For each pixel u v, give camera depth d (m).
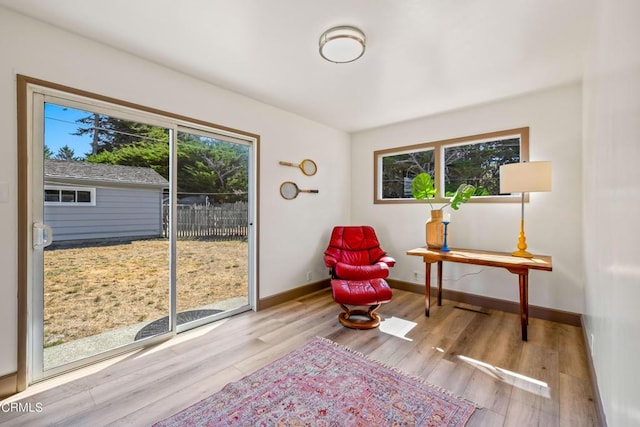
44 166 1.87
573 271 2.73
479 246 3.26
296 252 3.61
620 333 1.09
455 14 1.73
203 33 1.95
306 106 3.31
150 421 1.50
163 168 2.45
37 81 1.80
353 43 1.93
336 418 1.52
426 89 2.83
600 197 1.61
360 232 3.83
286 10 1.71
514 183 2.54
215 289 2.87
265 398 1.68
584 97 2.38
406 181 3.96
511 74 2.51
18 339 1.74
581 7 1.66
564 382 1.84
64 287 1.97
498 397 1.70
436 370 1.98
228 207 2.97
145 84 2.29
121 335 2.23
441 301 3.33
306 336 2.51
